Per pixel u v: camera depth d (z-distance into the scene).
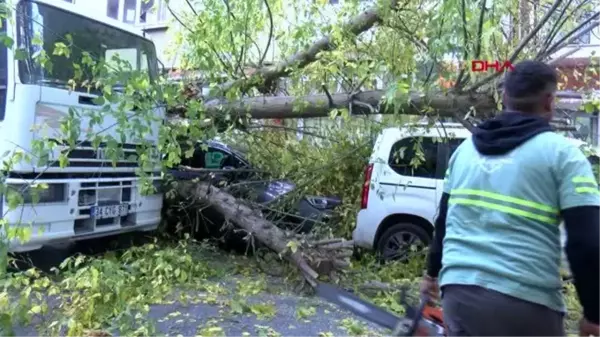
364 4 7.12
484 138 2.56
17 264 6.39
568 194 2.28
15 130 5.71
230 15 7.14
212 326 4.90
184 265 6.43
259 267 7.05
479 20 5.74
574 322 4.59
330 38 7.19
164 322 4.99
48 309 4.96
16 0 5.75
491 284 2.34
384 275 6.95
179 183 7.59
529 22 6.38
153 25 13.68
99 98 5.84
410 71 6.64
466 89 6.11
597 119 6.31
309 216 7.65
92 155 6.40
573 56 6.96
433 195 7.50
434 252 2.84
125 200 6.93
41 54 5.50
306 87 7.16
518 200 2.37
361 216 7.83
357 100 6.60
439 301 2.88
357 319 5.29
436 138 7.32
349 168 8.40
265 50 7.50
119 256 7.16
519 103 2.54
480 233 2.45
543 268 2.32
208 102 7.37
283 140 8.39
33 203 5.36
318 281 6.02
